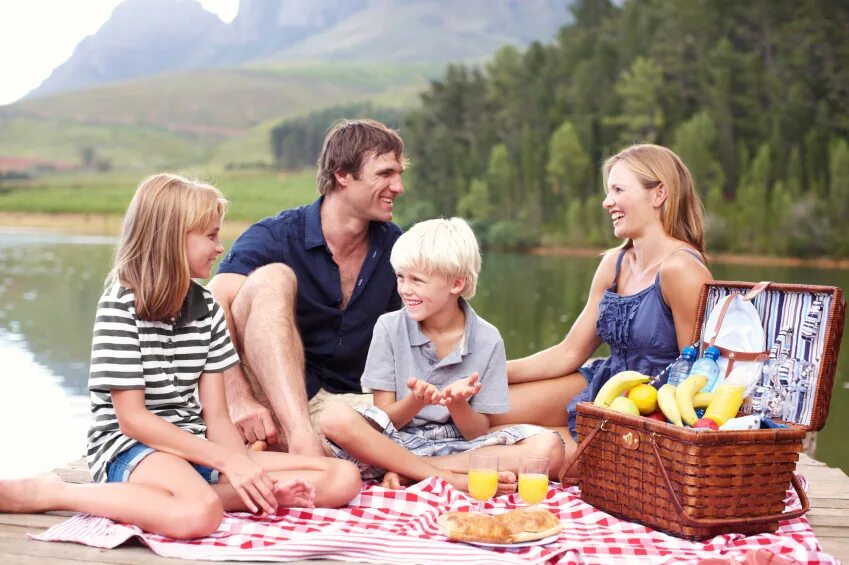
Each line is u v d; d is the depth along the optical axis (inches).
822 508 110.4
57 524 92.6
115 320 92.0
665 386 101.3
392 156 126.3
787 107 1652.3
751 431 91.3
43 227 2719.0
